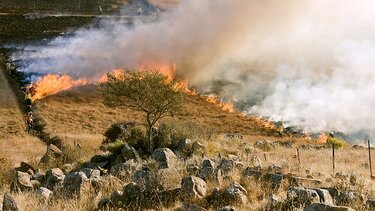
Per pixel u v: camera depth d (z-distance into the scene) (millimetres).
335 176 17250
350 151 40500
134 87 36656
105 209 12445
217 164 17484
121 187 14867
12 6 156000
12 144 56125
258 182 14000
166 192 12734
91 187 14461
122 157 26500
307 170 17641
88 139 55656
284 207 11211
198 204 12023
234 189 12289
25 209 12531
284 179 14422
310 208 9961
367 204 11555
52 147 34188
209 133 37094
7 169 25766
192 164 18875
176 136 31750
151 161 20094
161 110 37344
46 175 20000
